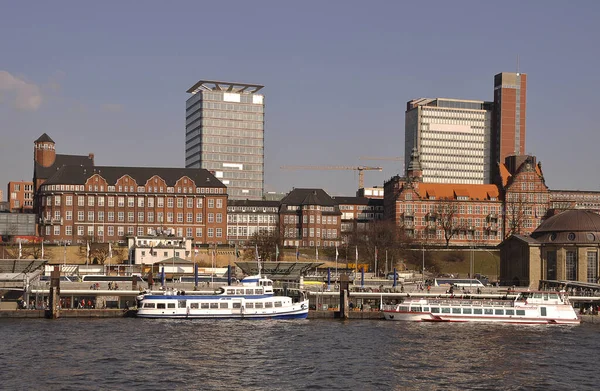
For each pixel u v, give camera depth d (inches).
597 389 4616.1
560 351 5816.9
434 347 5915.4
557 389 4603.8
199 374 4857.3
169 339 6112.2
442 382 4734.3
